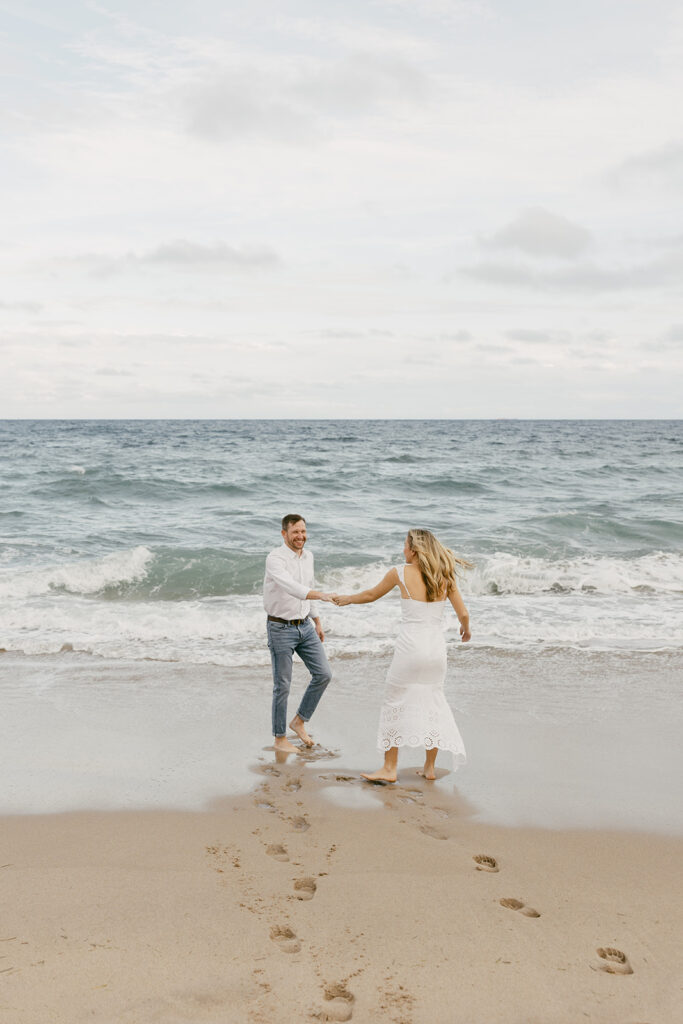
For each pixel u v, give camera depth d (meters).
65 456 39.41
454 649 8.11
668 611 9.94
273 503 21.16
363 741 5.68
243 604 10.36
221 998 2.63
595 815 4.42
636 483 27.16
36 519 17.98
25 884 3.46
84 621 9.24
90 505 20.59
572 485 26.47
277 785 4.80
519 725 5.95
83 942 2.97
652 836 4.16
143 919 3.16
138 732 5.71
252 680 7.08
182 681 7.01
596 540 15.14
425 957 2.94
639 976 2.87
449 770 5.11
